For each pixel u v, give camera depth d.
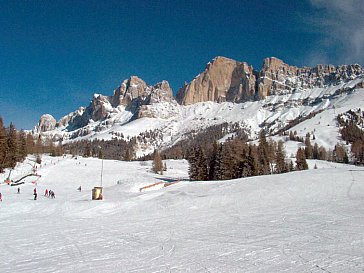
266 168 90.25
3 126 99.94
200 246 18.73
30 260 17.05
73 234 24.42
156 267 14.71
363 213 27.31
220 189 47.88
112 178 108.38
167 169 150.50
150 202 42.25
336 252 15.83
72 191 73.38
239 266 14.30
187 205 38.81
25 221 31.86
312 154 169.75
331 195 39.19
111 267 15.02
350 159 164.38
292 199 38.53
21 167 108.06
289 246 17.56
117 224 29.03
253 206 36.06
